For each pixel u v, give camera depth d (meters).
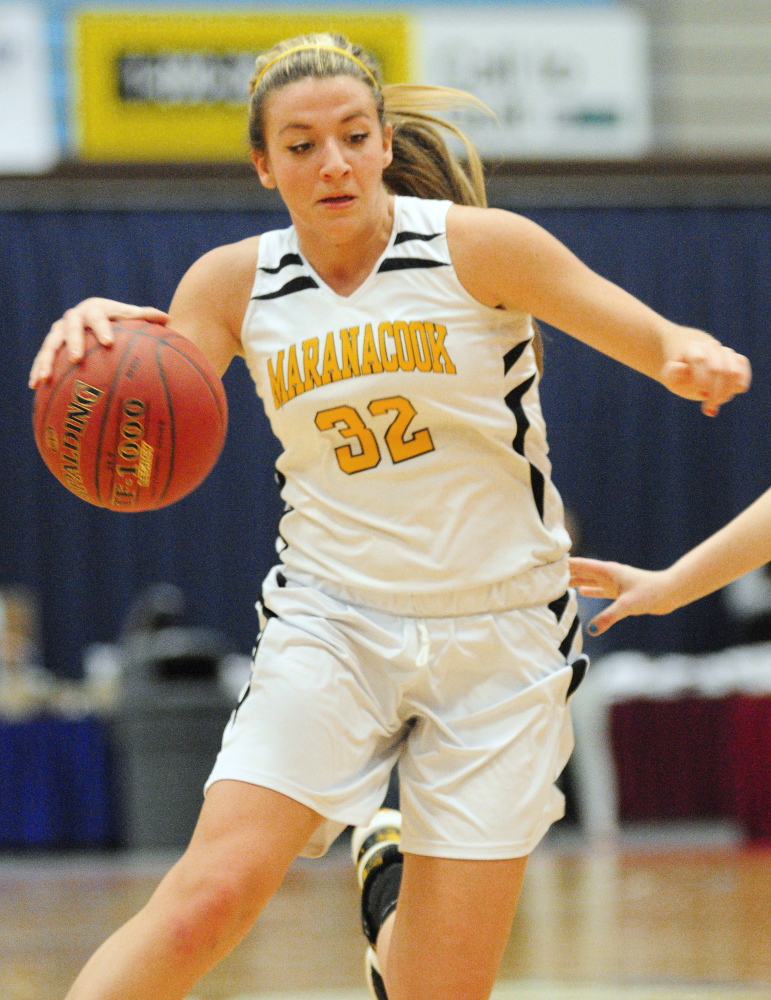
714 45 30.00
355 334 6.21
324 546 6.41
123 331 6.25
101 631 29.22
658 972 10.62
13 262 29.34
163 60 28.78
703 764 22.89
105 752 22.05
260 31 28.91
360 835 7.86
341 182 6.00
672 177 30.09
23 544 29.02
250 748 6.01
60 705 22.92
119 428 6.11
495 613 6.34
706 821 23.00
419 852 6.33
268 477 29.66
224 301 6.64
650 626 29.47
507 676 6.36
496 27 29.11
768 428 30.80
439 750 6.30
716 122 30.16
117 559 29.23
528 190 30.08
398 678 6.28
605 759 22.62
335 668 6.17
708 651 29.55
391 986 6.48
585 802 22.78
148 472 6.20
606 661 24.09
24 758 21.89
